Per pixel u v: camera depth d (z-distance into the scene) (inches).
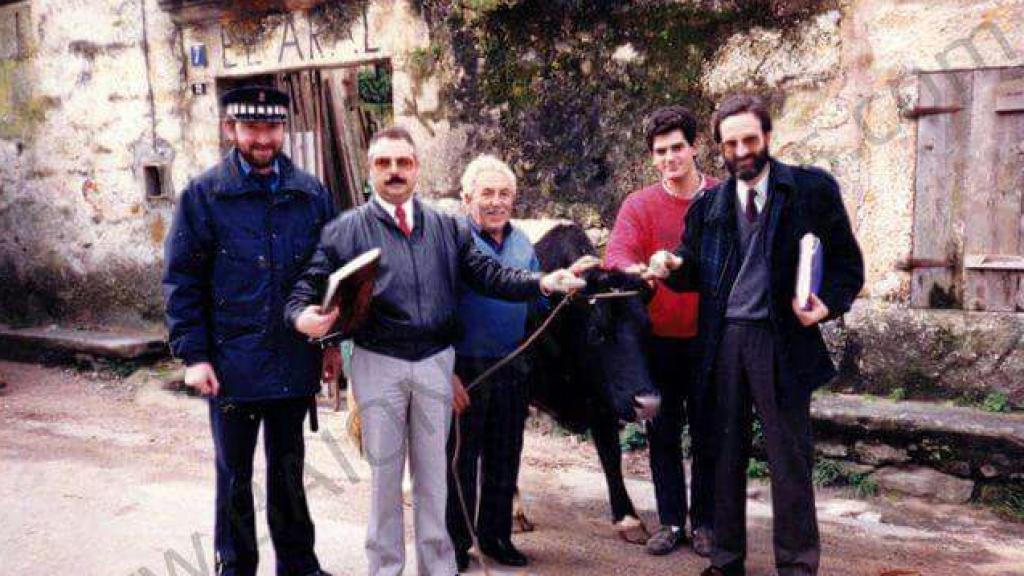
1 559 146.0
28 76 314.0
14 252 330.0
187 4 267.1
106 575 139.6
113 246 304.7
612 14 204.5
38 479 187.9
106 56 293.6
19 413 245.8
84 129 303.9
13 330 317.4
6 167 326.3
